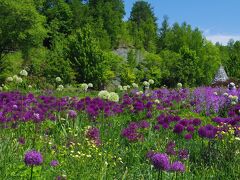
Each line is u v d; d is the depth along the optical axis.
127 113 12.88
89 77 53.97
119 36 107.31
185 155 8.04
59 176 6.25
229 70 102.38
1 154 6.93
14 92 12.63
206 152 8.35
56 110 11.30
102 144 8.46
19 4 51.38
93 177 6.54
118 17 113.25
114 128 10.53
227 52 132.88
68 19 95.00
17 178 6.08
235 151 8.17
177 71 75.69
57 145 8.34
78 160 6.91
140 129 10.07
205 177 7.34
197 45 99.75
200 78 84.19
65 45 55.84
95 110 10.87
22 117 9.41
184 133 9.91
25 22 52.50
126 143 9.14
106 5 110.94
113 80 65.50
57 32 88.94
